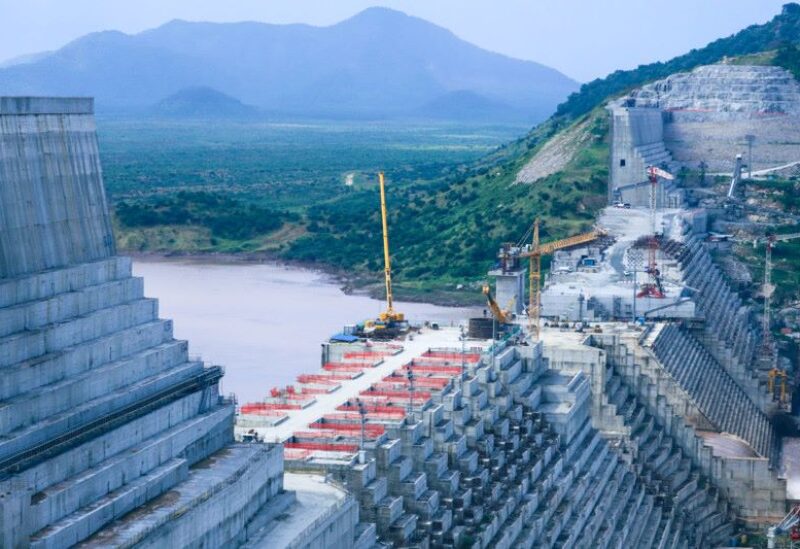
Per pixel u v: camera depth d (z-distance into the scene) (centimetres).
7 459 18362
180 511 19862
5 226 19938
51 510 18525
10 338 19500
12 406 18900
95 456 19875
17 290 19988
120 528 19188
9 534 17325
